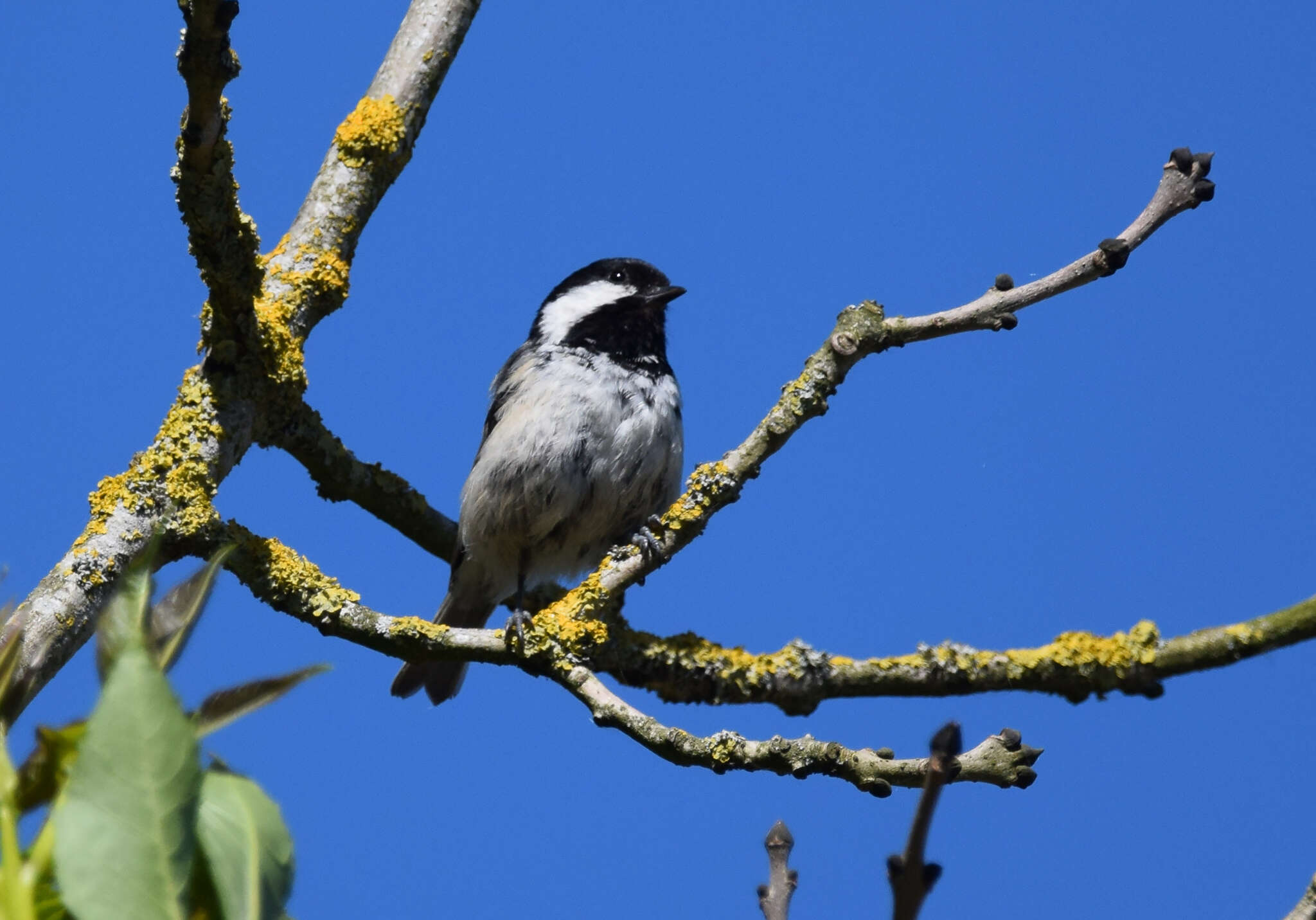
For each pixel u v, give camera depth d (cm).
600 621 918
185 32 784
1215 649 852
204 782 306
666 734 773
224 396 964
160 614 331
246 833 303
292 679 333
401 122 1115
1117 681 862
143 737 290
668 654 920
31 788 309
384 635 909
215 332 975
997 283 959
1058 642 875
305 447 1079
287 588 910
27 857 308
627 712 801
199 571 339
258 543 916
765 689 912
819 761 727
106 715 290
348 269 1074
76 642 827
